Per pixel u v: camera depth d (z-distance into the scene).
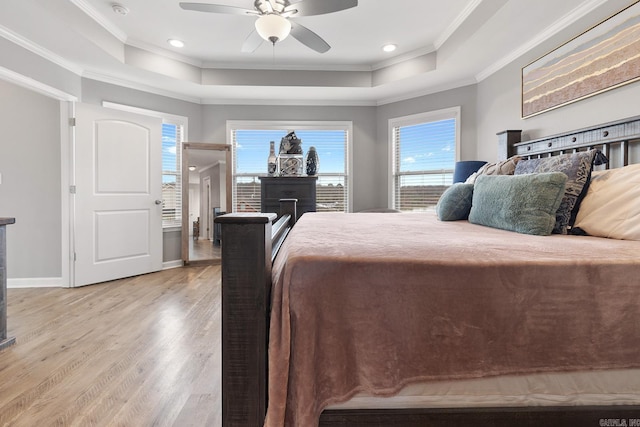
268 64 4.10
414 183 4.53
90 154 3.58
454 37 3.20
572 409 0.85
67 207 3.45
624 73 2.06
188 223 4.56
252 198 4.82
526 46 3.01
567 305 0.84
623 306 0.84
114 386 1.61
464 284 0.84
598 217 1.42
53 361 1.86
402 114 4.55
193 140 4.61
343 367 0.83
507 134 3.00
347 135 4.86
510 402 0.85
